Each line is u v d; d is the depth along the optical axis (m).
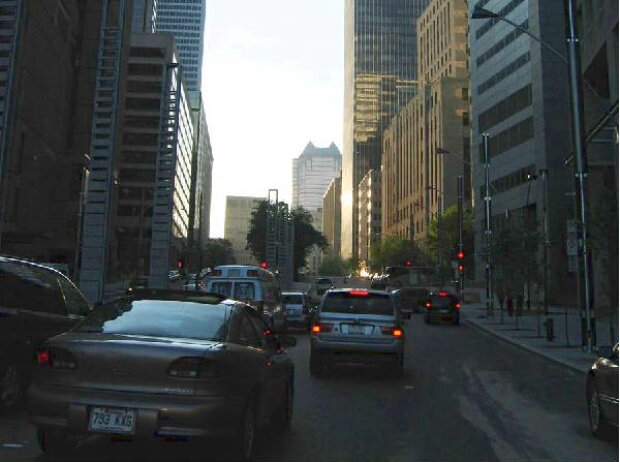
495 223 70.06
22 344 8.14
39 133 58.47
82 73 71.06
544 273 34.94
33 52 55.50
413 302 43.19
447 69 123.50
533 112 62.81
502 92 69.88
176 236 111.25
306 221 107.94
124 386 5.58
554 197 58.69
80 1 71.31
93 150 22.22
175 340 5.93
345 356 12.71
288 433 7.73
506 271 30.77
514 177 66.44
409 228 128.00
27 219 56.12
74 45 70.44
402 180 138.25
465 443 7.46
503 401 10.52
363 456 6.76
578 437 7.90
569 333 26.11
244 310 7.09
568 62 18.45
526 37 65.25
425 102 119.19
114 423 5.51
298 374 13.16
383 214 161.50
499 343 22.62
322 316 12.96
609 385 7.36
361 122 197.38
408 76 199.88
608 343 20.95
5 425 7.63
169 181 28.58
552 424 8.69
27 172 55.50
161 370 5.59
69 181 66.31
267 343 7.47
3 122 18.78
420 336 25.09
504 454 6.98
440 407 9.81
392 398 10.55
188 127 128.12
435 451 7.05
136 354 5.64
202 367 5.63
